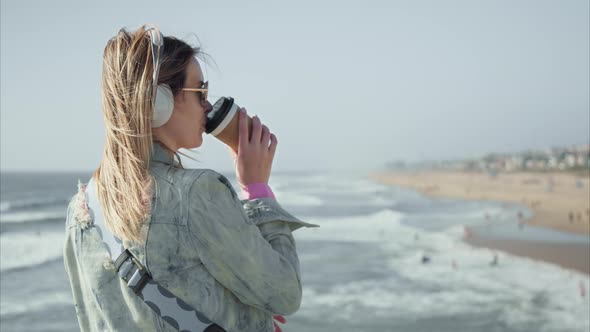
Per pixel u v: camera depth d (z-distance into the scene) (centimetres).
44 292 2045
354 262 2741
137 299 102
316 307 1803
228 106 117
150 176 104
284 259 108
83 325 113
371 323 1620
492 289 2100
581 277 2403
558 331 1546
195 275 101
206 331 101
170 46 110
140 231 100
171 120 111
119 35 111
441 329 1565
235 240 101
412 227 4644
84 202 114
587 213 6378
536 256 3084
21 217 5166
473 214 6241
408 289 2091
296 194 9806
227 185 105
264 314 111
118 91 105
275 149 124
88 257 108
